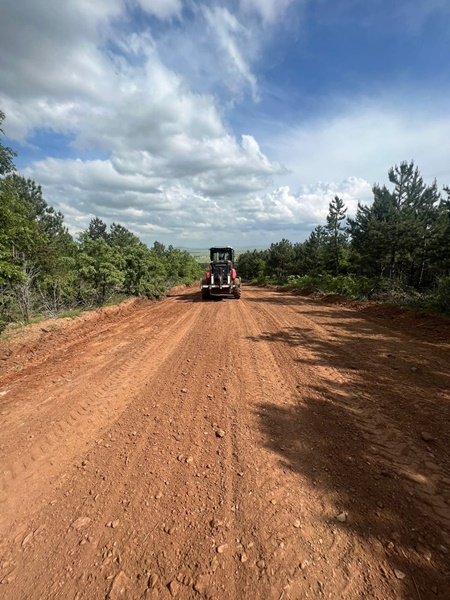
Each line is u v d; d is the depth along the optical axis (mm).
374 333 7254
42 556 1914
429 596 1559
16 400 4176
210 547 1900
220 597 1611
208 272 16438
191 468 2648
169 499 2311
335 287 16828
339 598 1563
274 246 39875
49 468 2750
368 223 18359
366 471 2500
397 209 17797
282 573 1713
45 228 13727
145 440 3104
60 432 3324
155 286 17688
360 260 20859
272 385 4277
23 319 8992
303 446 2865
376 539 1894
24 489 2508
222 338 7047
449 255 14773
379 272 22328
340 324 8484
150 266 17609
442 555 1778
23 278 7344
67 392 4352
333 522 2027
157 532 2033
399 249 17891
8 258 7820
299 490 2322
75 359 5934
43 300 10328
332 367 4895
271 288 28047
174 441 3061
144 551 1904
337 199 25453
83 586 1718
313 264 31750
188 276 34094
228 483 2441
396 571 1693
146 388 4359
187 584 1688
